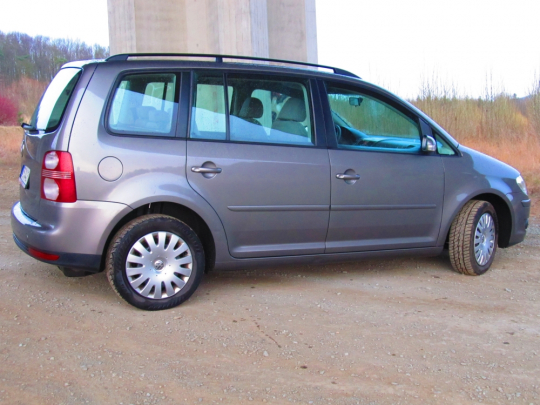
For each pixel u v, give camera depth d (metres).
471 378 3.08
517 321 3.96
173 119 4.02
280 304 4.18
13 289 4.32
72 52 63.12
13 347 3.28
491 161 5.35
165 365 3.13
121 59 4.01
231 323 3.77
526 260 5.70
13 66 55.97
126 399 2.75
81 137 3.75
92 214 3.75
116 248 3.79
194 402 2.75
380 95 4.81
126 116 3.91
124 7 13.91
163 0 14.03
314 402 2.78
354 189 4.54
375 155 4.65
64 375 2.96
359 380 3.03
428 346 3.49
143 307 3.91
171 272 3.98
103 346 3.34
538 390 2.97
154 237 3.91
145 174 3.86
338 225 4.53
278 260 4.40
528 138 12.27
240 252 4.24
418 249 4.94
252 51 12.53
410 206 4.79
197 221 4.25
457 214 5.05
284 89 4.43
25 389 2.80
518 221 5.43
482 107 13.94
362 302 4.29
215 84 4.19
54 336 3.46
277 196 4.27
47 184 3.77
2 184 10.23
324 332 3.67
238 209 4.15
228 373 3.06
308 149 4.40
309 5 14.27
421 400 2.83
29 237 3.87
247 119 4.26
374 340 3.56
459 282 4.89
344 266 5.30
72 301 4.09
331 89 4.62
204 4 13.63
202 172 4.02
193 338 3.50
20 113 32.25
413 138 4.91
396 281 4.87
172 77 4.09
